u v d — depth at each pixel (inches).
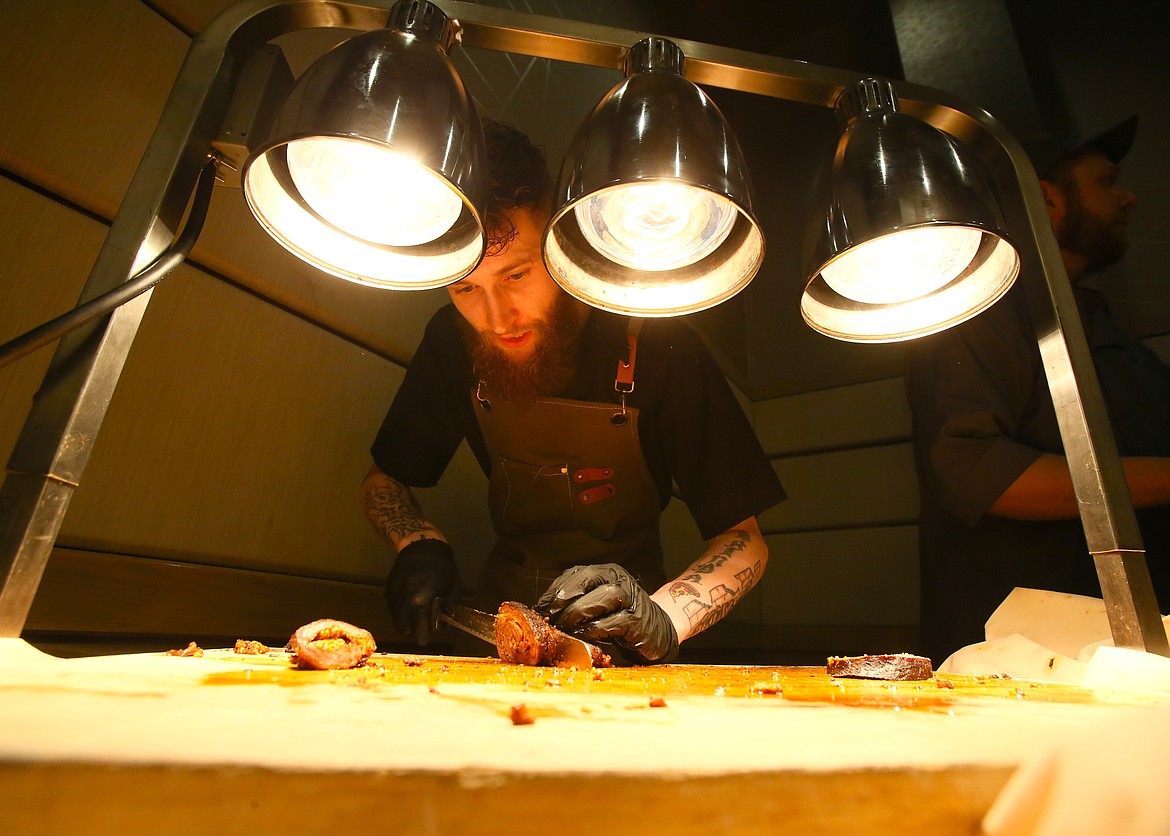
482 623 41.3
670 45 34.8
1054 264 38.6
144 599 44.3
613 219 33.7
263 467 53.3
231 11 32.4
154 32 49.2
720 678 28.7
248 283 53.6
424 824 9.8
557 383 54.6
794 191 133.3
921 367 72.6
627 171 27.5
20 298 40.0
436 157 27.2
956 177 32.6
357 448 62.3
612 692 20.7
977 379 66.2
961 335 69.0
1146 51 107.7
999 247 35.6
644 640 37.4
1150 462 61.9
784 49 138.6
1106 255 80.6
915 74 120.9
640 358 56.7
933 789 11.6
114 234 27.3
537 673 28.5
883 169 33.0
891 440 107.9
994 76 114.0
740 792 10.7
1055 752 11.5
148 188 28.2
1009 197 42.0
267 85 32.5
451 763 10.4
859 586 103.9
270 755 10.4
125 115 46.6
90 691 16.2
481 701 17.6
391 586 51.7
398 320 67.6
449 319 62.9
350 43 29.4
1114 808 10.3
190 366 48.7
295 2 33.4
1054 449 66.7
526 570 57.4
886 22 130.1
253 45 33.6
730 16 134.6
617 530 57.9
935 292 39.3
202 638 48.5
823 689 23.5
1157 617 31.8
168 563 46.1
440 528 68.7
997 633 42.7
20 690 15.7
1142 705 21.2
